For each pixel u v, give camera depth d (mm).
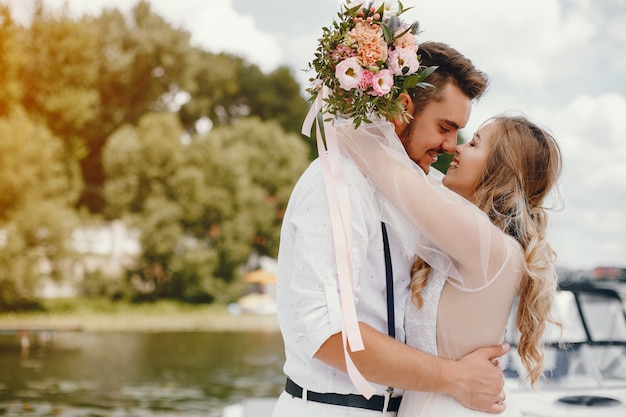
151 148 17781
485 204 1577
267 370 12594
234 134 18719
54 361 12922
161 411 9516
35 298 16203
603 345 2840
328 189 1379
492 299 1479
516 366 2742
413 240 1451
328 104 1423
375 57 1373
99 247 17141
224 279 18062
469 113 1508
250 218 18422
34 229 16359
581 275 8859
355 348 1275
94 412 9461
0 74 16594
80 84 17625
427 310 1493
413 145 1523
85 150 17562
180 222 17891
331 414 1395
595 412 2268
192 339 15547
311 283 1346
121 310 17031
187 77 19312
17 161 16375
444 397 1452
